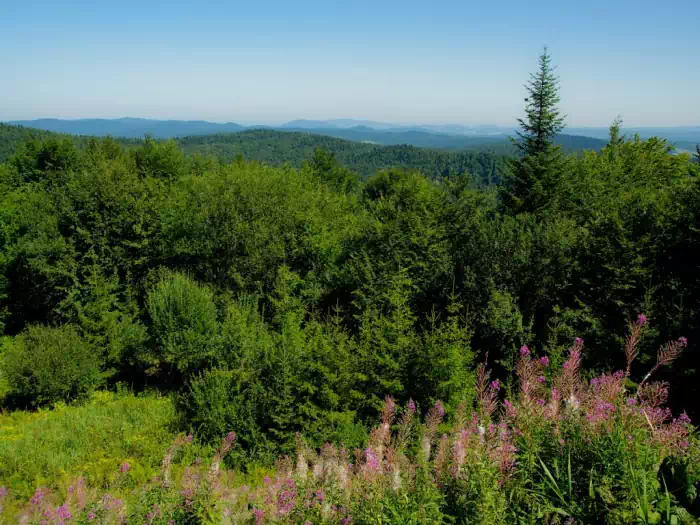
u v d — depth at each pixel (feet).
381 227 64.90
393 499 13.01
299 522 15.51
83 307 66.23
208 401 42.06
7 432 46.16
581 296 48.01
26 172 142.61
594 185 81.25
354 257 66.23
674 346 16.42
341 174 209.67
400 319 43.11
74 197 74.43
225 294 68.90
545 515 11.94
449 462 14.66
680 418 15.14
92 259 71.97
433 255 60.23
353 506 13.92
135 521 20.65
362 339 43.68
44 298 78.95
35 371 52.16
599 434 13.38
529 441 13.96
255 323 54.90
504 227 57.77
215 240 73.77
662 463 11.87
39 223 73.77
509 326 46.14
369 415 39.09
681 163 98.37
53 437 43.57
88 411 51.88
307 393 39.29
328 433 36.35
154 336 61.26
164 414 49.26
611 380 16.03
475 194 69.92
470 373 38.37
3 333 85.92
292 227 76.54
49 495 32.63
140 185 79.10
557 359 37.29
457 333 40.47
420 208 67.21
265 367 41.88
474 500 11.88
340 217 88.17
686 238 44.09
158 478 24.84
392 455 16.96
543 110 84.02
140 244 73.72
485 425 15.92
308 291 67.67
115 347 61.67
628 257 44.93
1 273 86.28
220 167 113.80
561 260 49.37
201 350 54.39
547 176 79.77
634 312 42.01
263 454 37.52
